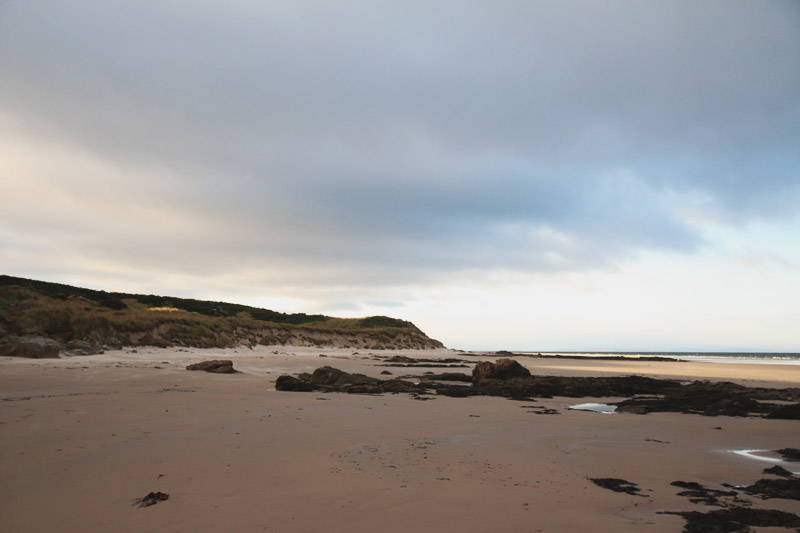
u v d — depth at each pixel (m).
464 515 5.67
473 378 28.81
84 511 5.66
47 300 41.94
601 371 44.06
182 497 6.18
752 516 5.78
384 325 102.06
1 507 5.78
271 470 7.52
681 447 10.38
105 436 9.70
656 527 5.41
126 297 72.12
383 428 11.59
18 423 10.63
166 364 30.50
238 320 60.88
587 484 7.23
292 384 20.38
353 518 5.50
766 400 20.69
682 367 53.31
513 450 9.49
